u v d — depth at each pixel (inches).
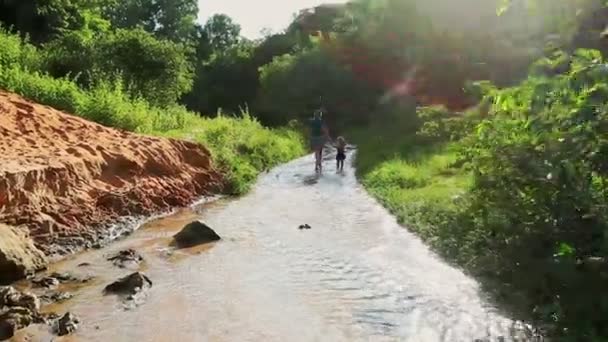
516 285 235.3
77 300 236.1
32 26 987.3
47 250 303.1
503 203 260.5
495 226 267.7
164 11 2701.8
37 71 694.5
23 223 306.7
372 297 240.2
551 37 227.1
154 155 489.1
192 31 2886.3
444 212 350.0
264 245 328.8
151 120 703.7
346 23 1673.2
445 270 275.6
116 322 212.1
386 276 268.4
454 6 1037.2
